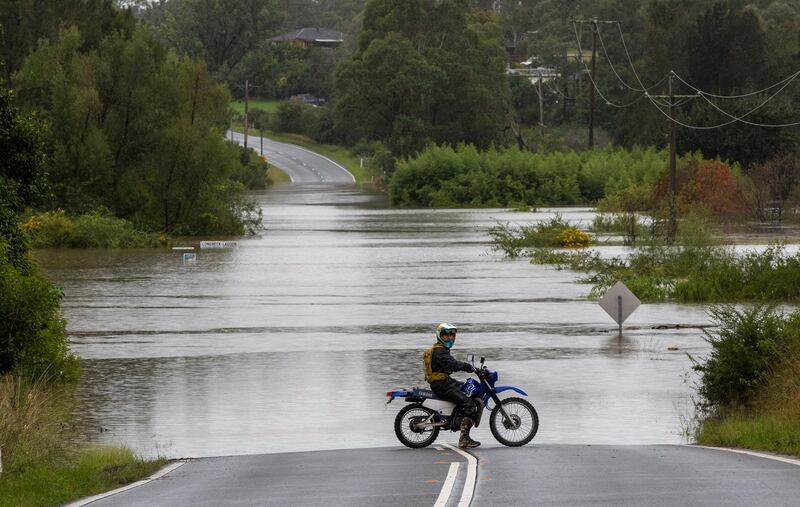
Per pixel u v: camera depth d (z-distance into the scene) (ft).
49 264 350.23
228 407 143.95
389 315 230.27
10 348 136.77
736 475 86.89
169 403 146.61
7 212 159.74
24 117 165.78
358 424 133.69
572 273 314.14
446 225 526.98
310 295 265.34
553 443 120.06
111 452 111.96
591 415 137.18
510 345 191.93
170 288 281.13
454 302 251.19
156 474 101.19
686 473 88.79
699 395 146.30
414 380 161.48
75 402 147.13
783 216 529.86
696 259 290.56
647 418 135.13
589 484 83.92
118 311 238.07
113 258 372.38
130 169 483.10
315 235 468.75
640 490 80.38
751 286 254.27
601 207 626.23
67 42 495.41
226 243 420.36
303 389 155.53
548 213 639.35
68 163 464.24
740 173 638.94
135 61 485.15
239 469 102.12
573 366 171.63
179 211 481.05
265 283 291.17
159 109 493.77
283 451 118.73
